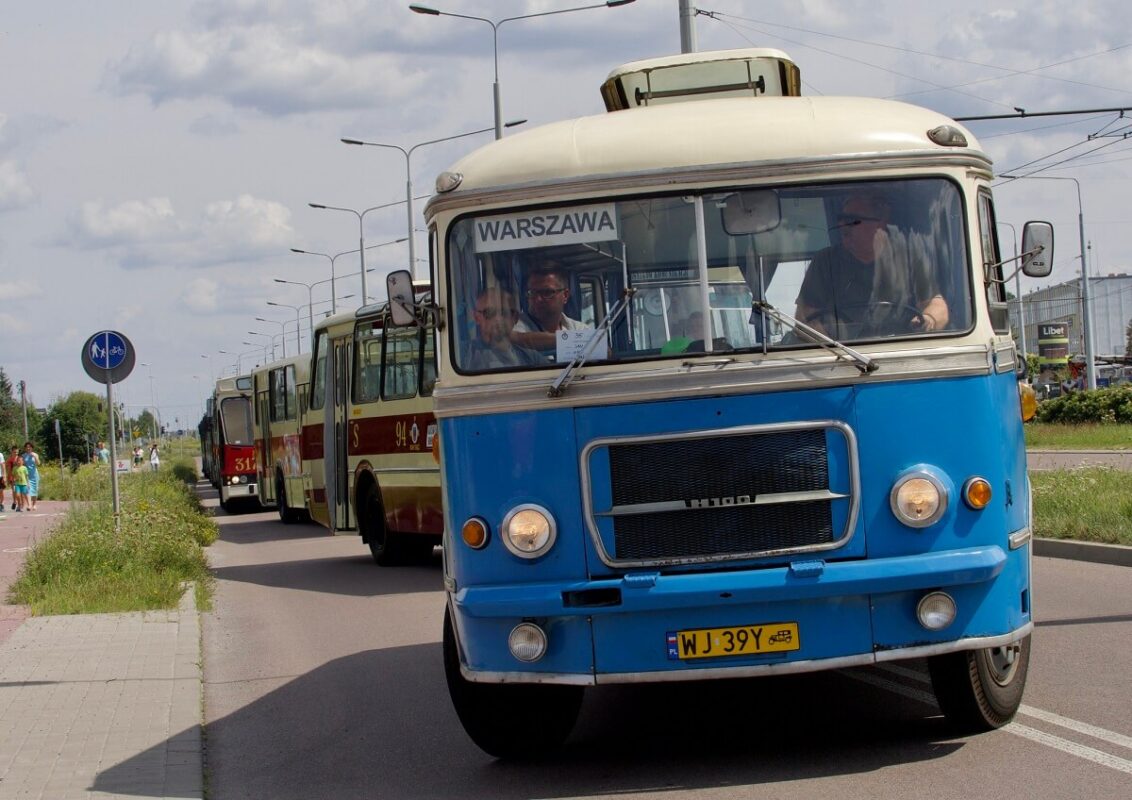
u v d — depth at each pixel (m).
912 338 6.48
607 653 6.38
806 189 6.61
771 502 6.34
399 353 17.17
